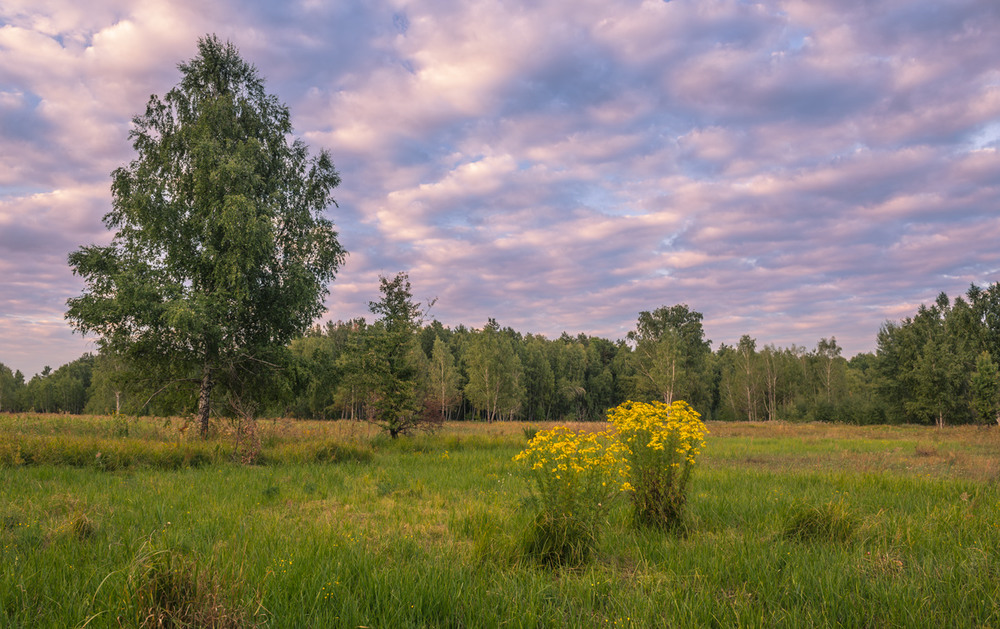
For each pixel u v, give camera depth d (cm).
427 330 10069
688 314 8150
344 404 4266
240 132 2314
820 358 8444
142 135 2189
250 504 841
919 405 5753
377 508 832
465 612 385
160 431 2166
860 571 459
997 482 1053
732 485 1049
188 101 2256
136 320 1950
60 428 2081
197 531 615
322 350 2450
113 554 508
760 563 484
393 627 361
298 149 2483
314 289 2300
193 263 2131
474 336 8112
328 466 1418
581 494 568
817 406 6769
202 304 1925
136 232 2081
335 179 2498
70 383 9006
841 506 665
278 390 2294
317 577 425
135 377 2144
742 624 360
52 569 453
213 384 2150
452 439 2177
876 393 6588
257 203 2202
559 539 545
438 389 6656
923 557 498
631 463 683
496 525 624
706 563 494
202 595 355
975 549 510
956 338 6166
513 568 495
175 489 976
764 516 718
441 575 445
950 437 3112
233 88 2383
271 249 2239
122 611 349
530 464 614
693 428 674
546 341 11275
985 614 367
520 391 7888
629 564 534
